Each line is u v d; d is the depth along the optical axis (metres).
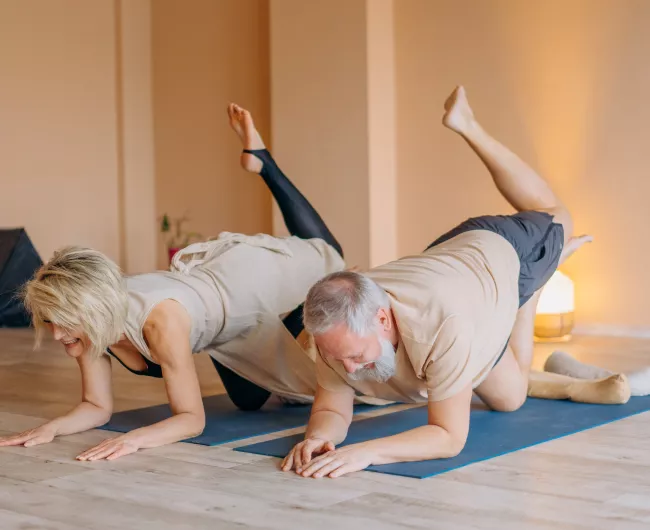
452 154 6.30
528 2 5.95
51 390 3.97
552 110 5.89
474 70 6.18
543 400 3.46
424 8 6.37
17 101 7.38
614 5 5.63
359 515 2.10
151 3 7.92
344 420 2.66
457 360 2.39
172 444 2.84
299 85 6.63
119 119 7.88
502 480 2.38
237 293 3.05
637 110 5.59
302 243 3.45
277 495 2.26
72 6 7.65
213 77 7.56
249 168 3.95
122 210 7.90
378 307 2.29
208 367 4.58
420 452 2.46
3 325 6.59
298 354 3.24
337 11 6.43
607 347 5.22
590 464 2.54
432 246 3.06
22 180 7.41
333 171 6.52
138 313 2.71
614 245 5.71
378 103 6.42
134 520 2.10
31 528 2.06
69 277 2.48
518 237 3.10
